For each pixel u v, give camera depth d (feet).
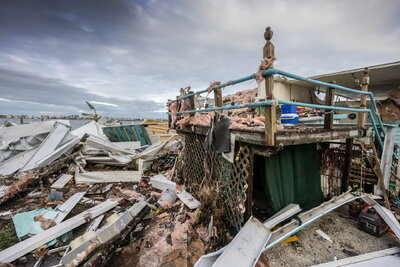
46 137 25.53
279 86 28.48
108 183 20.83
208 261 8.30
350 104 27.35
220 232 11.40
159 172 25.22
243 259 7.82
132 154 25.93
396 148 19.44
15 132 25.40
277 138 8.17
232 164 11.45
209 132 12.10
